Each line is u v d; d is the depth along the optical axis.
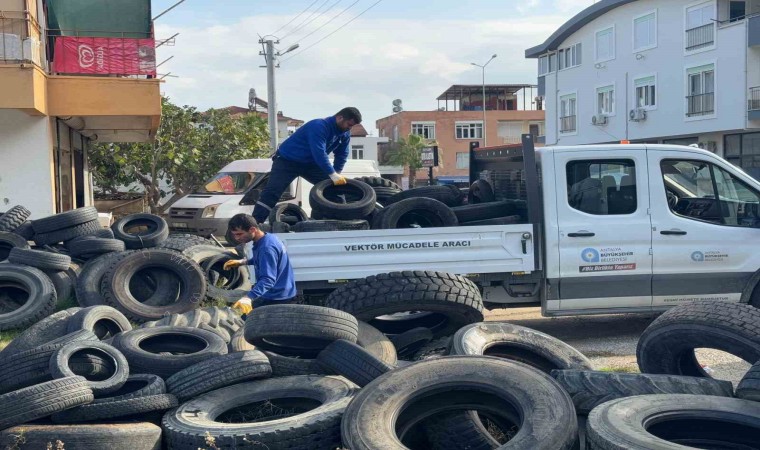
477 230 8.73
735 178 9.25
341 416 5.20
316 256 8.52
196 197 19.73
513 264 8.81
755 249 9.16
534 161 8.91
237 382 5.99
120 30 18.19
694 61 43.81
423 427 5.32
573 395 5.41
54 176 17.22
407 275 7.34
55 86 16.22
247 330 6.16
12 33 15.34
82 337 6.59
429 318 7.90
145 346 7.36
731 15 42.47
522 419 4.77
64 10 17.92
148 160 29.14
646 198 9.09
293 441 5.08
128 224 12.54
